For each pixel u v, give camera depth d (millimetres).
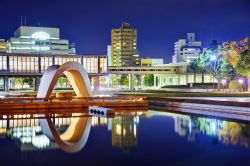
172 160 18734
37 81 112000
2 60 103500
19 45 167500
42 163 18188
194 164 17922
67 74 51812
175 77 140500
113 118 37125
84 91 51062
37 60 107750
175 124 32281
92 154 20188
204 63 102312
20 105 44188
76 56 111562
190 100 47688
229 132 27594
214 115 40125
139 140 24453
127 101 49094
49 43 172125
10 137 25578
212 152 20562
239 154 19969
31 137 25594
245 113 37625
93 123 33094
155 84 149250
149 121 34594
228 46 86625
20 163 18203
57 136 26000
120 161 18562
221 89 93375
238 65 74812
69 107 46438
